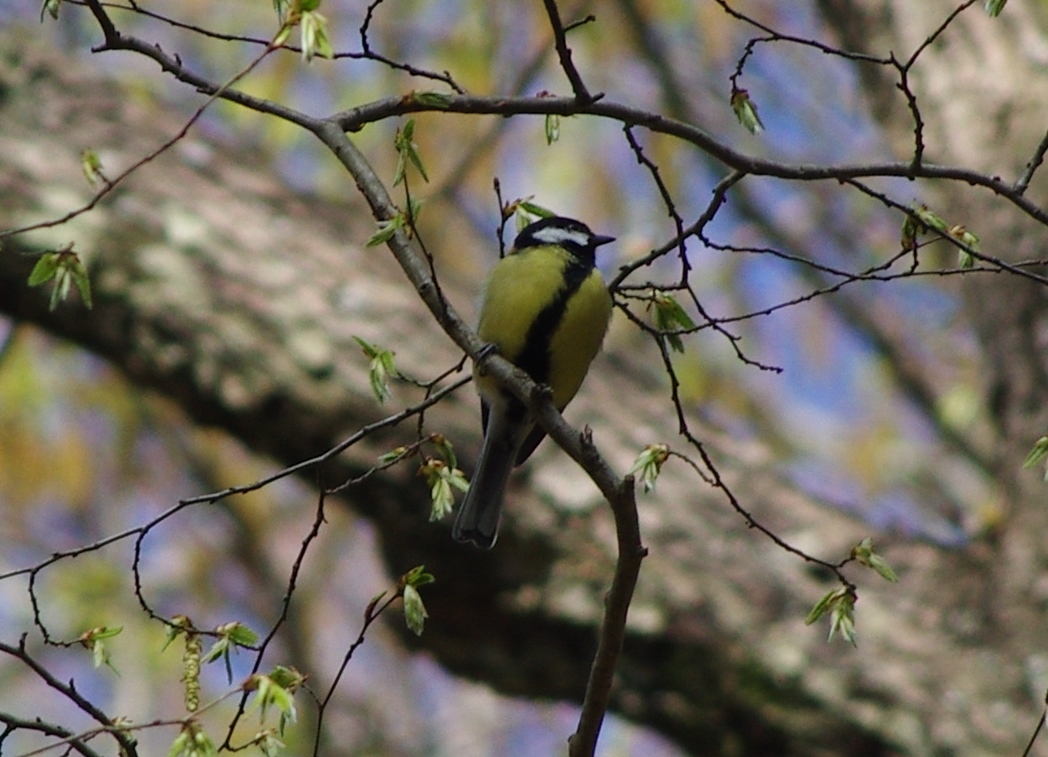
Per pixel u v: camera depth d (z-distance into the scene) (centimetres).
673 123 632
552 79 1572
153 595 1639
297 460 1013
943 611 945
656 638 941
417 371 1006
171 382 1035
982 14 1054
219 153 1156
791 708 918
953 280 1119
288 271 1052
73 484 1639
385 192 620
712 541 971
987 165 1011
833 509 1015
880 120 1089
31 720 541
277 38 524
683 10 1598
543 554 973
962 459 1577
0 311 1080
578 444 580
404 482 977
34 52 1177
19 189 1071
